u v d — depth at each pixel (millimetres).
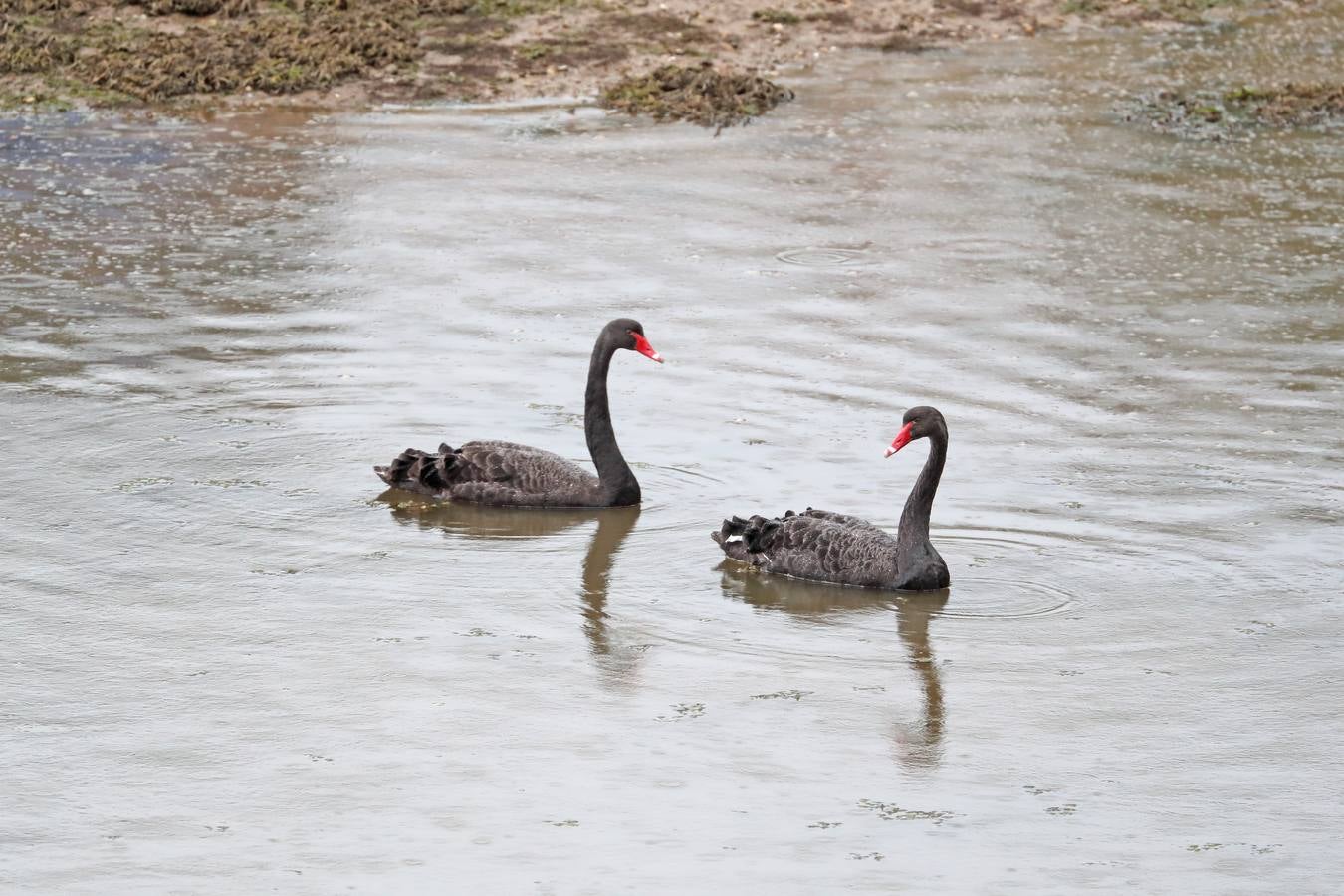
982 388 19141
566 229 24109
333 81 29203
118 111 27922
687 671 12906
